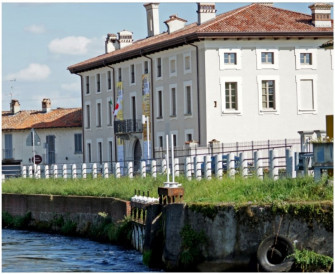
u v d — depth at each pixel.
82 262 42.16
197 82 75.06
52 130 107.50
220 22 74.44
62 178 69.00
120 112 89.31
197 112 75.31
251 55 74.75
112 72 91.50
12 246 50.31
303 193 35.22
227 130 74.25
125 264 40.25
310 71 76.12
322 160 36.44
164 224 37.16
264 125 75.00
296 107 75.88
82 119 99.75
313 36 75.06
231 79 74.19
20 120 110.38
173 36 80.44
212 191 40.16
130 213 47.34
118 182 58.00
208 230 34.94
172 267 35.84
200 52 74.50
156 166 62.84
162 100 81.31
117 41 97.94
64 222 57.62
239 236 34.19
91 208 54.25
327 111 76.69
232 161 48.00
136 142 87.25
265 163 63.28
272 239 33.50
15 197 63.81
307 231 33.28
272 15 76.31
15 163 100.38
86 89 98.38
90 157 98.25
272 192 36.72
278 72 75.38
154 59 82.56
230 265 34.38
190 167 52.53
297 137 75.88
